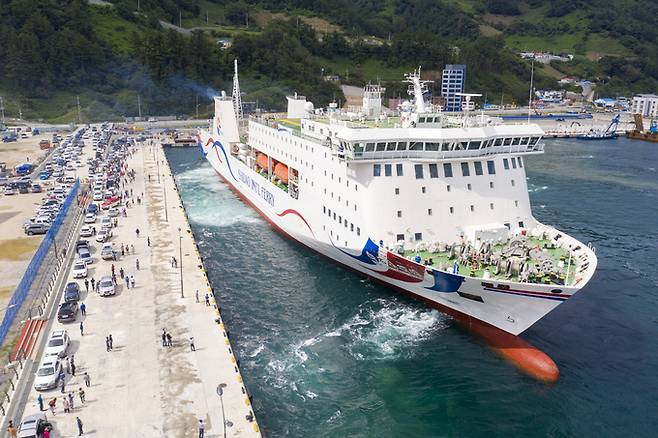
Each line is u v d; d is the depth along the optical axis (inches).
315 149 2076.8
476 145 1763.0
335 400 1353.3
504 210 1824.6
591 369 1475.1
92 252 2194.9
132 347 1466.5
